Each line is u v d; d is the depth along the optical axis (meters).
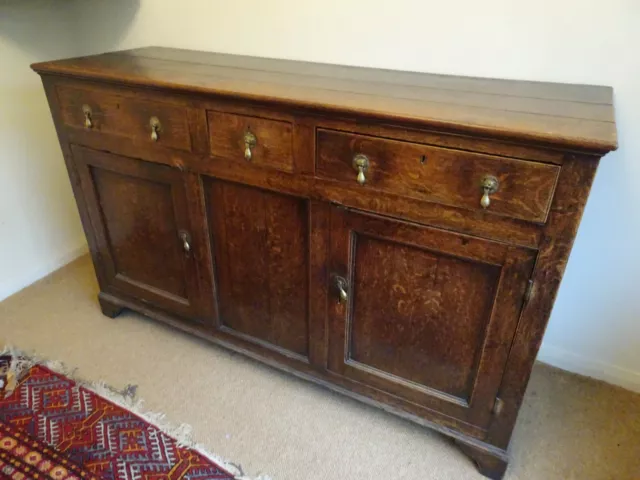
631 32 1.10
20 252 1.87
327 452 1.26
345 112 0.96
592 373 1.50
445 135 0.90
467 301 1.06
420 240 1.03
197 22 1.59
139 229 1.49
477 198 0.93
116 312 1.73
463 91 1.12
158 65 1.36
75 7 1.79
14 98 1.71
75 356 1.56
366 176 1.01
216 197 1.27
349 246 1.12
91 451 1.25
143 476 1.19
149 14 1.67
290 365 1.41
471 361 1.12
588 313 1.44
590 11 1.11
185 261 1.43
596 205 1.30
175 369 1.52
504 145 0.86
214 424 1.33
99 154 1.40
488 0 1.19
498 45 1.23
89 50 1.86
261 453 1.25
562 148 0.81
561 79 1.21
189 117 1.18
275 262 1.28
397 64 1.36
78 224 2.08
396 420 1.36
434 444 1.29
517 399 1.10
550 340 1.53
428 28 1.28
